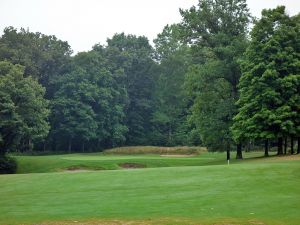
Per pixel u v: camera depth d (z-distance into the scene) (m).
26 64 75.62
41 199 20.92
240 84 44.22
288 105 41.56
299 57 43.31
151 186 23.47
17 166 50.81
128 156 66.38
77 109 82.06
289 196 19.48
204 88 51.31
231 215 16.12
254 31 44.12
